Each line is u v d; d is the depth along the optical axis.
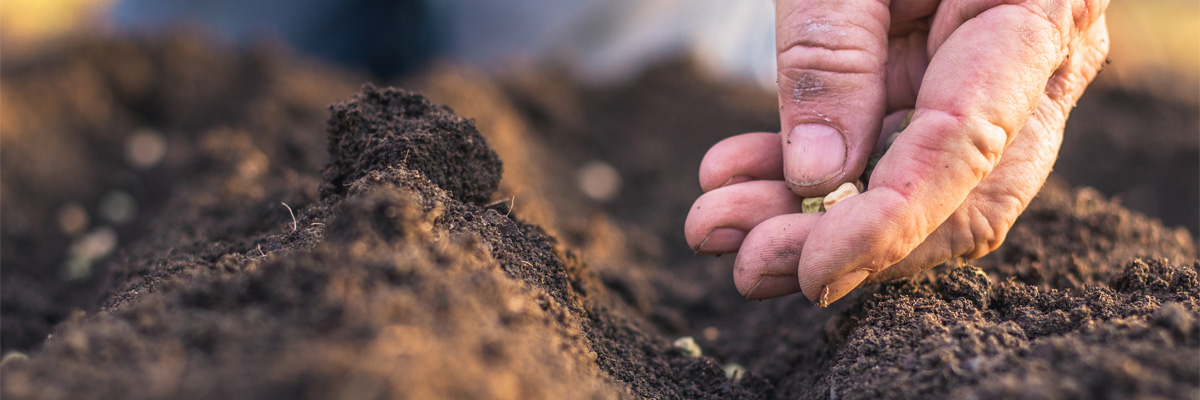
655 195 0.76
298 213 0.37
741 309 0.46
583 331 0.32
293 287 0.27
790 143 0.32
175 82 0.84
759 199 0.33
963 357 0.29
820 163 0.31
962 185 0.29
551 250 0.34
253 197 0.45
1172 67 1.18
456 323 0.26
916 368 0.29
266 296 0.27
